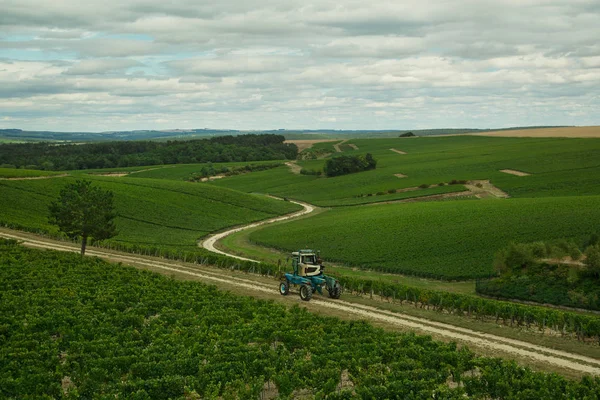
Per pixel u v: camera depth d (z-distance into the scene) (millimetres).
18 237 90562
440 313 50188
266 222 138000
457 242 86312
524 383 29891
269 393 32469
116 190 141875
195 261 79812
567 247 64312
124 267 65438
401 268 77000
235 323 42406
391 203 146500
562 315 43688
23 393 29438
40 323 40312
